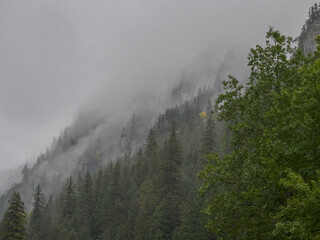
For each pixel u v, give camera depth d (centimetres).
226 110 1917
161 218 4741
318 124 1230
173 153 6003
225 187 1652
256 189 1383
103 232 5838
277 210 1366
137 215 5828
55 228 6238
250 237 1552
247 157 1620
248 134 1781
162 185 5584
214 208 1623
